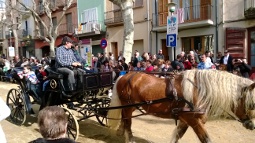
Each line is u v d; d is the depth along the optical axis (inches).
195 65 362.9
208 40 560.7
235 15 506.6
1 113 108.7
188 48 600.1
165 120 270.1
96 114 217.0
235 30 503.8
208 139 158.2
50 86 234.8
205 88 156.1
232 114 157.8
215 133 226.5
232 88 153.1
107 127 232.5
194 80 162.2
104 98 238.7
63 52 225.9
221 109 154.6
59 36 975.0
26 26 1209.4
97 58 560.7
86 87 214.8
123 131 209.2
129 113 194.2
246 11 481.4
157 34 639.1
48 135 79.3
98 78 227.0
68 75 216.8
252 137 215.8
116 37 755.4
